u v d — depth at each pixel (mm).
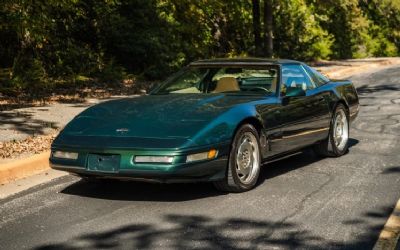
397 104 13898
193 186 6344
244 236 4680
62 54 18031
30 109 11578
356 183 6473
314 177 6789
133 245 4488
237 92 6766
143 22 20797
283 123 6645
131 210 5465
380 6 40312
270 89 6770
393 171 7070
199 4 24516
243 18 27797
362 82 20297
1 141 8367
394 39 41844
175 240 4594
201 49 24078
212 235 4711
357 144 8945
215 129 5629
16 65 15430
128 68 20281
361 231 4812
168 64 20688
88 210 5496
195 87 6988
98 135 5660
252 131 6141
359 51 38656
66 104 12602
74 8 18719
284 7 29219
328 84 8039
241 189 6035
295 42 30406
